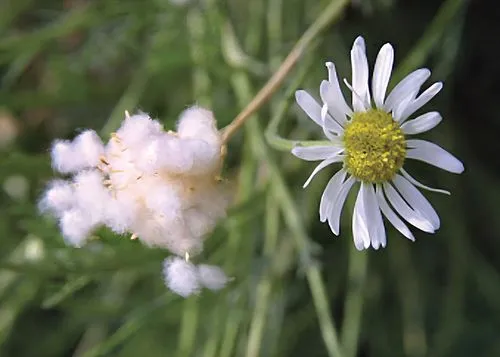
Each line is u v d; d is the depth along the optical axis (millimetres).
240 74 296
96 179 228
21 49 312
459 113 341
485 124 342
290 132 324
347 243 329
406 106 234
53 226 264
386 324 338
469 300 340
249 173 297
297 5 322
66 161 231
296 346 335
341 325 342
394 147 233
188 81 333
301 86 296
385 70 233
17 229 332
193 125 229
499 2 326
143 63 324
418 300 332
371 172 233
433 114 235
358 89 233
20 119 356
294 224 278
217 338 287
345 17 321
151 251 262
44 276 265
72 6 347
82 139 229
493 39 330
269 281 290
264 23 327
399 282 330
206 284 240
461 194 340
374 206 234
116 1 313
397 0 325
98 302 305
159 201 223
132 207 226
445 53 313
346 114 233
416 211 235
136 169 225
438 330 333
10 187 334
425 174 333
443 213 332
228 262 289
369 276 332
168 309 296
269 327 308
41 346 345
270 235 293
